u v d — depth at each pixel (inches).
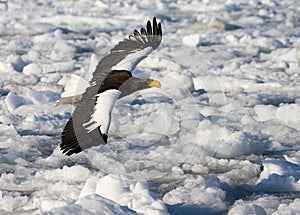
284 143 515.2
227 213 365.1
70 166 451.2
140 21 1213.1
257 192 403.9
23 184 411.2
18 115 577.0
